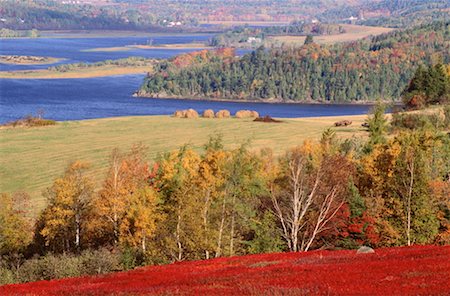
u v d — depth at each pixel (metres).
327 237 73.50
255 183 72.50
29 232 84.81
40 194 111.25
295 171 79.12
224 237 67.38
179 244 67.62
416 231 73.12
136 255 68.31
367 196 80.31
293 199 68.88
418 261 37.78
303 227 73.19
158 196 72.88
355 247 71.00
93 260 63.34
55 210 80.12
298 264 42.69
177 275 42.91
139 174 82.38
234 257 52.59
